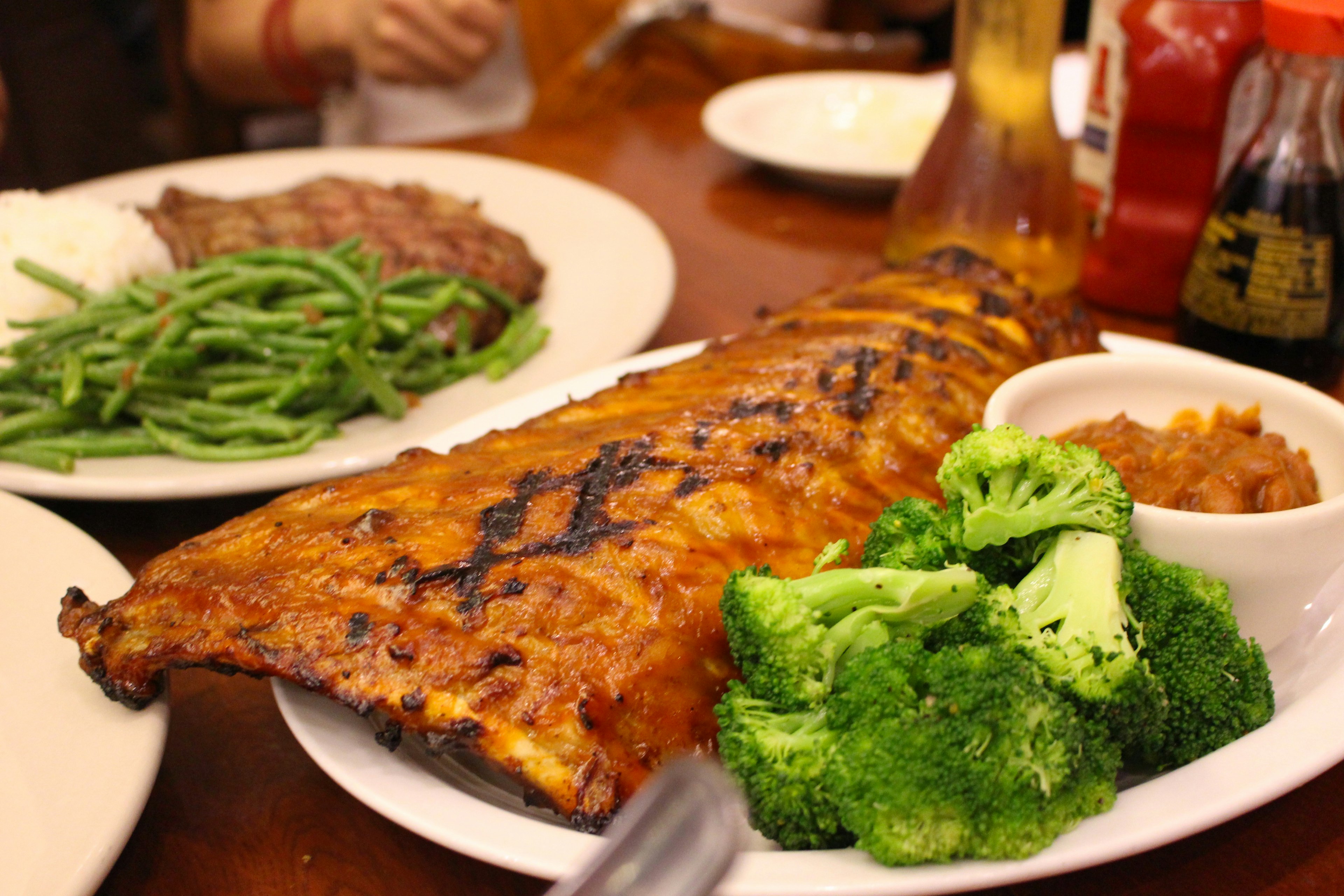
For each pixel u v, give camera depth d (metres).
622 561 0.36
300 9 0.97
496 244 0.61
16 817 0.35
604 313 0.58
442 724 0.34
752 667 0.35
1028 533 0.36
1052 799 0.32
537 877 0.32
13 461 0.49
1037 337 0.46
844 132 0.77
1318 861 0.35
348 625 0.35
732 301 0.62
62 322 0.53
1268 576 0.37
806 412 0.40
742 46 0.99
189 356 0.52
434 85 0.97
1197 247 0.53
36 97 1.22
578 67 0.99
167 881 0.36
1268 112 0.50
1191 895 0.35
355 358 0.51
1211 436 0.40
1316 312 0.50
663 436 0.39
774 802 0.33
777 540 0.38
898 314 0.45
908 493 0.40
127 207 0.66
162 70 1.39
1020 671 0.33
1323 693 0.35
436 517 0.38
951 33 1.33
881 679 0.33
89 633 0.37
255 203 0.63
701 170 0.78
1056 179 0.58
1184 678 0.35
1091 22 0.60
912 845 0.31
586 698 0.35
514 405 0.48
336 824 0.37
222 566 0.37
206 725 0.40
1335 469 0.40
